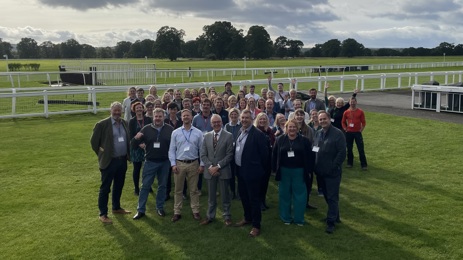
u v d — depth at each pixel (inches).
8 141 474.3
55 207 276.4
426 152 404.2
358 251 208.4
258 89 909.2
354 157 395.2
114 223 250.2
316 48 5187.0
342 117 367.6
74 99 826.8
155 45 4387.3
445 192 291.9
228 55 4510.3
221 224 247.9
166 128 260.2
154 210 273.6
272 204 281.4
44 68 2490.2
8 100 803.4
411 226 236.7
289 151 237.6
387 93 919.7
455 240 218.4
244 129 236.1
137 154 294.8
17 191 307.9
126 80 1113.4
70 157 406.0
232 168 274.4
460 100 616.7
